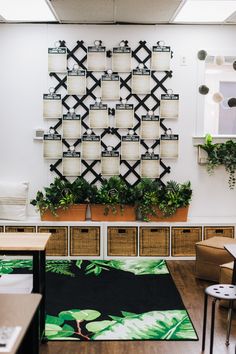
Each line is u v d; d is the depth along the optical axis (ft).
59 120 17.95
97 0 14.48
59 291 13.88
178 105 17.84
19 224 17.19
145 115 17.84
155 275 15.52
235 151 17.40
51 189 17.39
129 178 18.20
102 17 16.63
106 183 17.56
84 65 17.75
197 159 18.16
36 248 9.77
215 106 21.15
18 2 14.97
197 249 15.21
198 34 17.74
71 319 11.88
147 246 17.29
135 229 17.21
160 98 17.85
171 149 17.99
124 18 16.83
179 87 17.88
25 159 18.13
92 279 15.02
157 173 18.06
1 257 17.04
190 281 15.01
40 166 18.15
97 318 11.98
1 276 11.03
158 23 17.56
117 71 17.69
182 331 11.30
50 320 11.81
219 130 21.39
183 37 17.72
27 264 16.35
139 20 17.11
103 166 17.98
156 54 17.65
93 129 17.94
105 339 10.86
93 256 17.29
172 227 17.22
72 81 17.65
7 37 17.60
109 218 17.39
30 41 17.63
